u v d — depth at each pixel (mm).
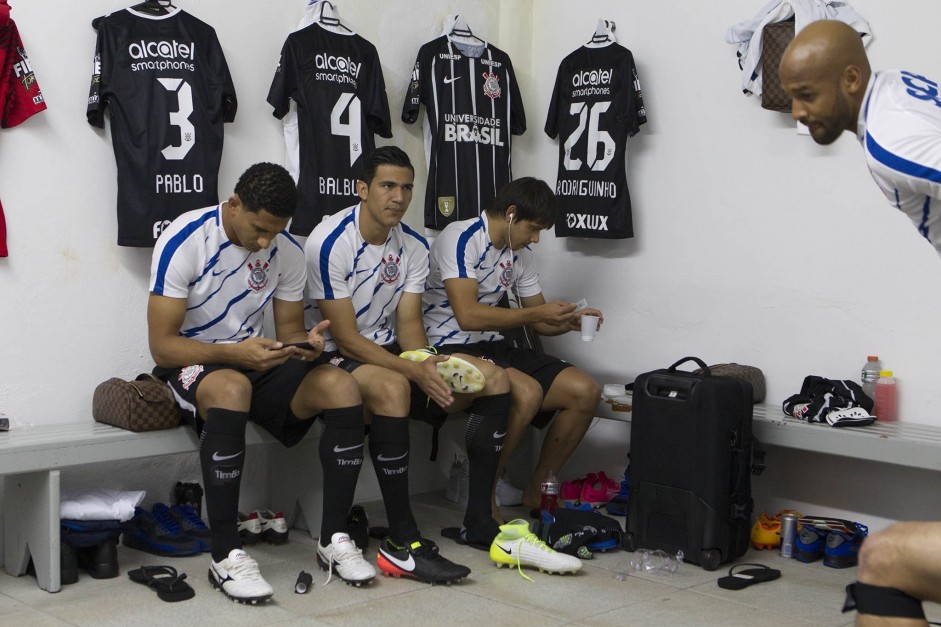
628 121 3859
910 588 1568
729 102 3684
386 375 2898
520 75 4309
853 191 3365
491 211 3432
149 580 2674
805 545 3115
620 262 4066
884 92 1835
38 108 2912
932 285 3193
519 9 4277
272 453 3457
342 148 3641
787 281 3553
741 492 3002
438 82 3922
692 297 3832
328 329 3225
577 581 2830
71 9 3049
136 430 2812
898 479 3291
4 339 2963
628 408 3580
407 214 4031
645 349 3996
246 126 3500
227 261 2846
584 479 3906
